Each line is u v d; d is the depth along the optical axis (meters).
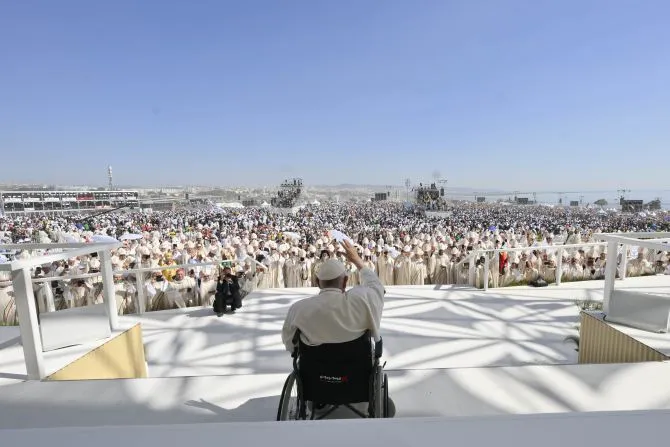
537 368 3.47
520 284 8.76
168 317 6.75
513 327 6.03
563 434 1.08
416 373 3.45
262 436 1.08
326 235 18.08
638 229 31.11
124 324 4.46
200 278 7.88
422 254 10.58
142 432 1.09
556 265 8.87
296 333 2.28
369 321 2.27
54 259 3.44
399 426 1.12
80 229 34.59
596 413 1.17
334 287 2.38
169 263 10.55
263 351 5.34
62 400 3.01
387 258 10.25
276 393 3.18
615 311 4.12
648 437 1.06
